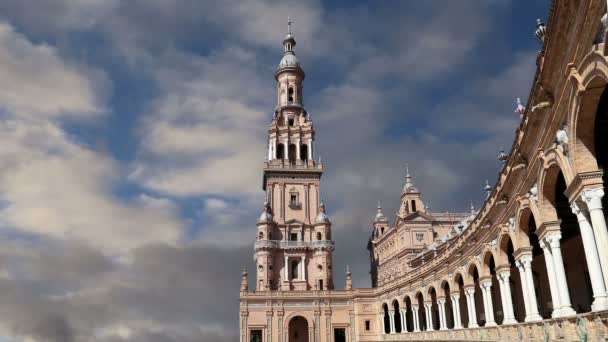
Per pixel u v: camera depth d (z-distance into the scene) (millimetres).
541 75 21156
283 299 86812
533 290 30969
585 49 16969
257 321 85188
